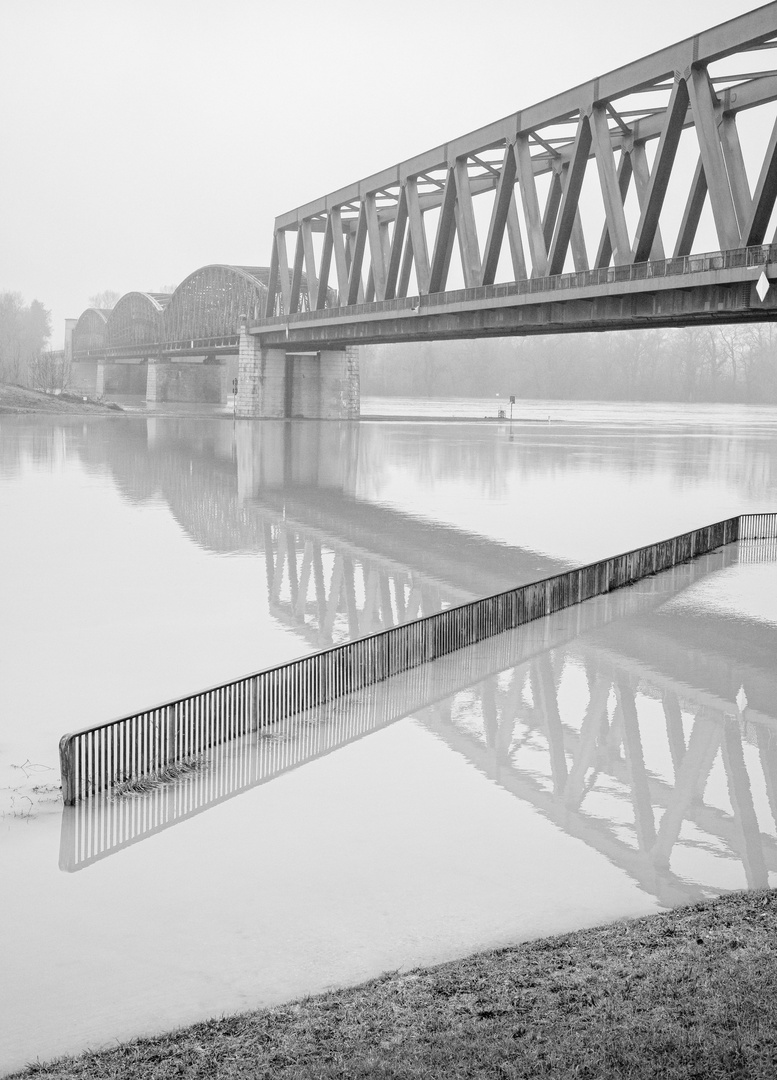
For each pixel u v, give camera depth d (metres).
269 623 38.16
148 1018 13.83
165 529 59.81
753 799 22.64
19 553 50.78
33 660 32.31
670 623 38.09
